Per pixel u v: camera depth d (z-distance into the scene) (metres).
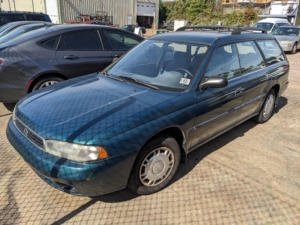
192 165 3.32
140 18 35.47
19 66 4.29
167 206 2.61
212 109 3.15
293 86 7.39
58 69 4.63
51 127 2.34
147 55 3.58
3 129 4.09
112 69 3.63
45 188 2.81
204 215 2.51
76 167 2.16
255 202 2.70
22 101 2.97
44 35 4.66
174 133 2.90
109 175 2.26
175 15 45.66
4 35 6.62
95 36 5.20
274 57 4.59
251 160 3.48
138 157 2.48
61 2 27.22
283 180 3.07
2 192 2.72
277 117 5.02
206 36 3.48
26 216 2.44
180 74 3.09
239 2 39.84
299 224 2.44
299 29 14.71
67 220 2.41
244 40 3.83
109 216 2.47
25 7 31.83
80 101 2.71
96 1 29.70
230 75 3.48
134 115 2.44
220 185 2.95
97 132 2.23
